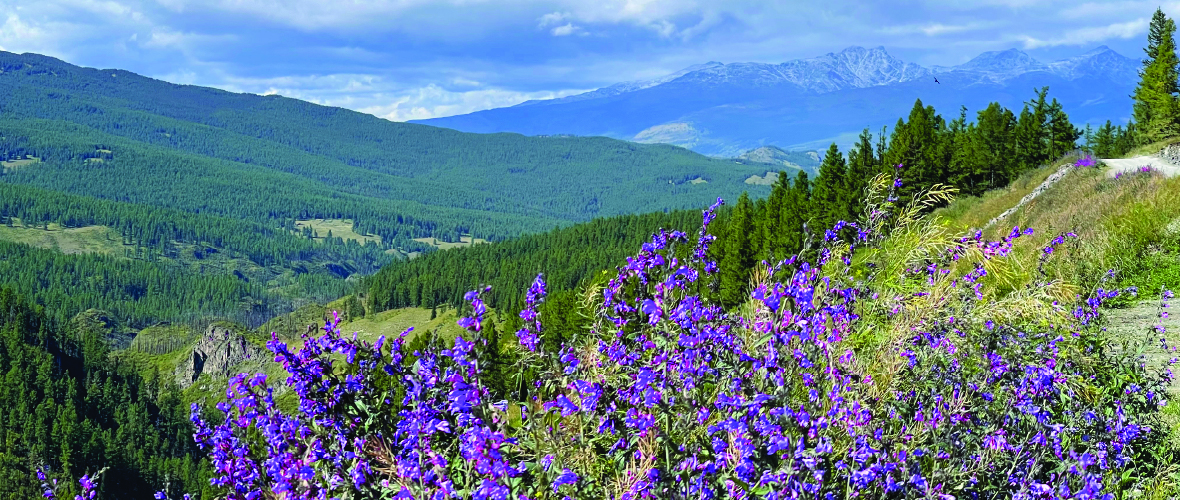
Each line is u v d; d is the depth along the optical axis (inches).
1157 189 737.6
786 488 123.3
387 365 144.6
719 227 1694.1
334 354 148.3
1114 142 3191.4
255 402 145.8
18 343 6471.5
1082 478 156.2
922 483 135.6
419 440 137.9
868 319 208.2
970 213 1674.5
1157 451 202.5
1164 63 2188.7
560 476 122.4
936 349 184.2
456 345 133.4
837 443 142.2
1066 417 185.3
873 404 161.0
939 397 166.7
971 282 230.1
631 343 167.5
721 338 147.4
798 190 2241.6
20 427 4985.2
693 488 130.2
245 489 146.8
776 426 128.3
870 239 229.6
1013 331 204.2
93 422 5861.2
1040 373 179.0
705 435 139.9
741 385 138.7
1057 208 1135.6
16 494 4340.6
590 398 139.6
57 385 6003.9
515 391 142.6
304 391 144.8
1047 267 300.5
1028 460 159.9
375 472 139.5
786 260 188.7
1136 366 232.1
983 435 164.9
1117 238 550.3
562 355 150.6
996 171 2212.1
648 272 180.7
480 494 119.8
